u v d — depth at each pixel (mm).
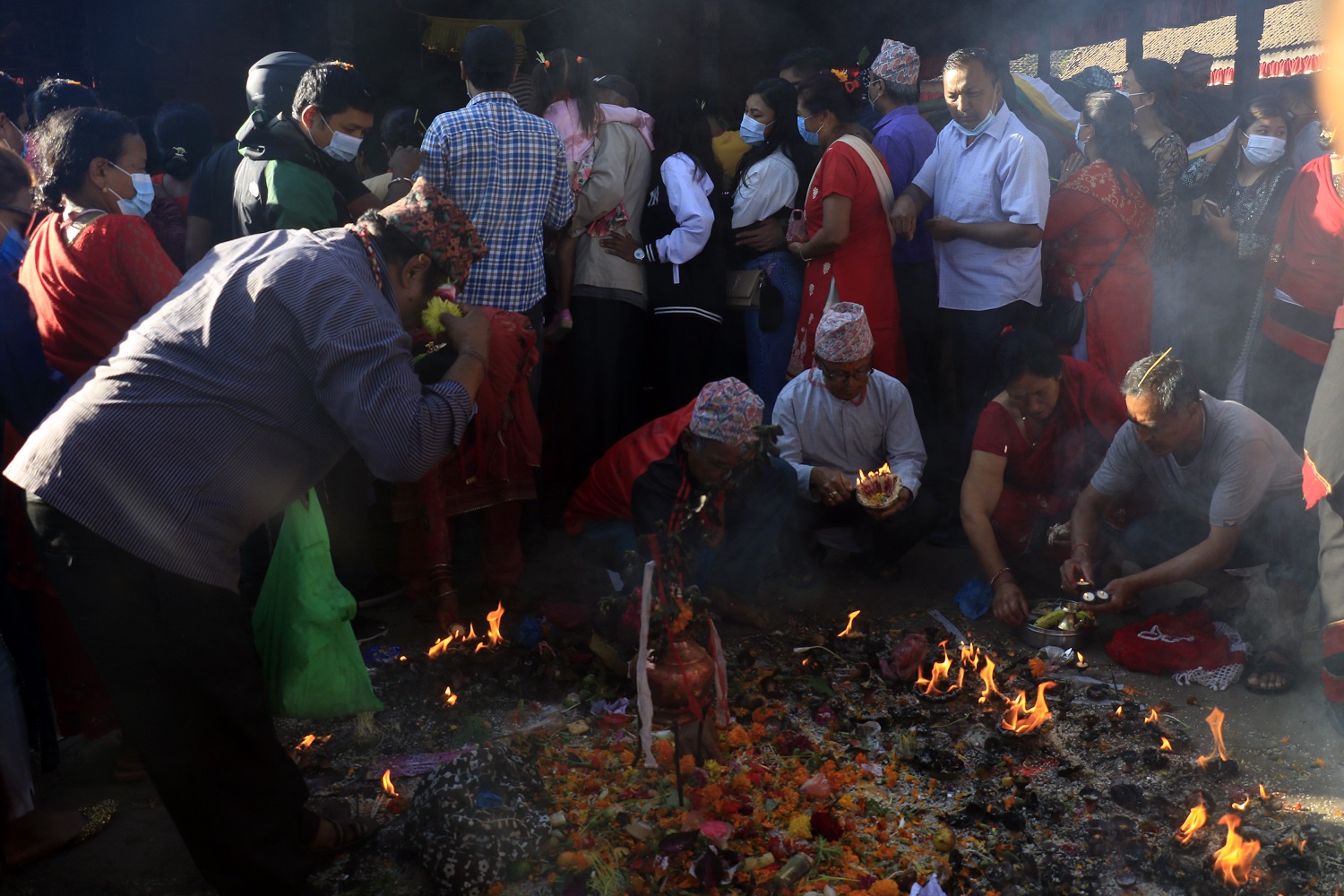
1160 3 8414
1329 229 4141
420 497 3842
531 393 4570
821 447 4367
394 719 3426
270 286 2258
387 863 2713
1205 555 3643
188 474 2240
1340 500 3184
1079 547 3947
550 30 8055
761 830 2711
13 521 2779
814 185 4777
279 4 8531
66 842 2793
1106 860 2627
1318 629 3926
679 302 4875
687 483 3523
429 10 7453
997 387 4793
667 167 4809
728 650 3857
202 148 5387
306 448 2371
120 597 2246
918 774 3016
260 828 2432
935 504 4309
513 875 2535
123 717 2326
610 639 3775
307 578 3006
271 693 3074
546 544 4945
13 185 3219
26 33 8383
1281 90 5828
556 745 3191
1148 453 3766
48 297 3156
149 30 8438
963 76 4570
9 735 2744
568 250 4848
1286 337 4402
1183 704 3424
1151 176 4746
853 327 3928
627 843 2676
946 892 2502
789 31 8617
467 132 4090
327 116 3727
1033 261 4738
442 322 2557
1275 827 2748
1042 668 3568
